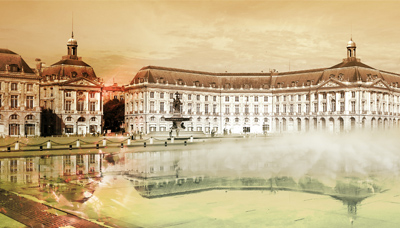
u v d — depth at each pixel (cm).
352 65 13338
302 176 3238
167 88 13912
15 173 3369
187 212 2062
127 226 1819
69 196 2428
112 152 5519
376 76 13612
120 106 15950
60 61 13025
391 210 2111
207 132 14125
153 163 4131
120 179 3067
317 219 1938
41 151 5534
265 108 15288
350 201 2305
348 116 13012
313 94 14088
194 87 14500
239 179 3083
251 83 15275
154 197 2416
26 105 10912
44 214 2000
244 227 1809
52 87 12462
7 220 1881
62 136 10850
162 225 1841
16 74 10700
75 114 12438
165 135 9969
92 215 1994
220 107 15250
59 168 3712
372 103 13338
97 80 13062
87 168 3706
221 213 2044
